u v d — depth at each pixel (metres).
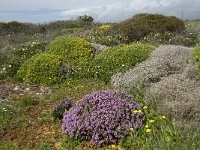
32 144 7.98
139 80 10.39
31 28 31.61
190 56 11.64
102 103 8.33
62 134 8.29
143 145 7.09
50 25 32.94
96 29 22.28
